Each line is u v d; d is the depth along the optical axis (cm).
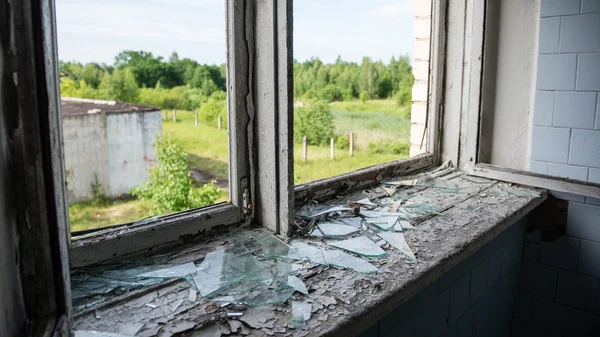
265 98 113
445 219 132
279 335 71
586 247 170
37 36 49
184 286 87
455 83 187
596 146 162
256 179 120
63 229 56
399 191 160
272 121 112
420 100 202
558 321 181
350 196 151
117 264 95
